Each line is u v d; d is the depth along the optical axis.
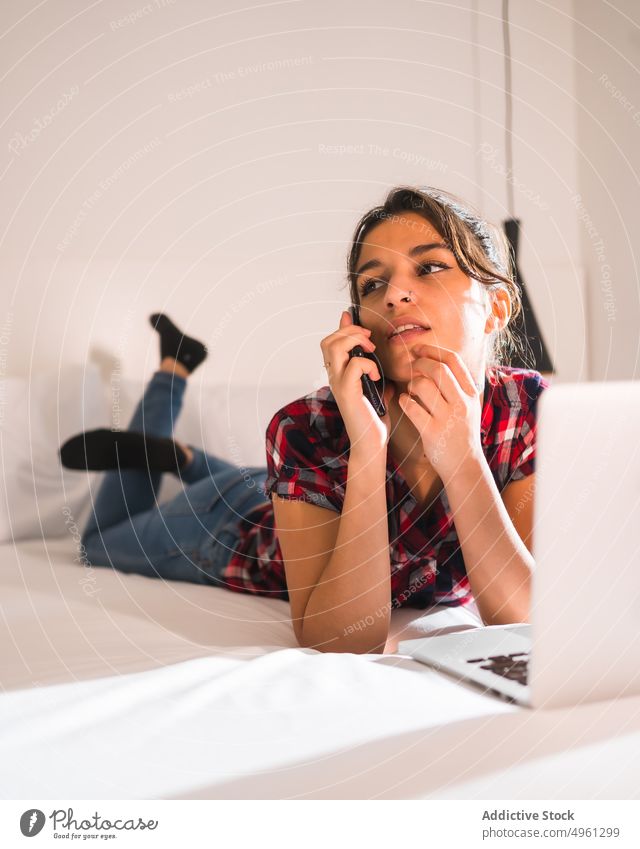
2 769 0.51
